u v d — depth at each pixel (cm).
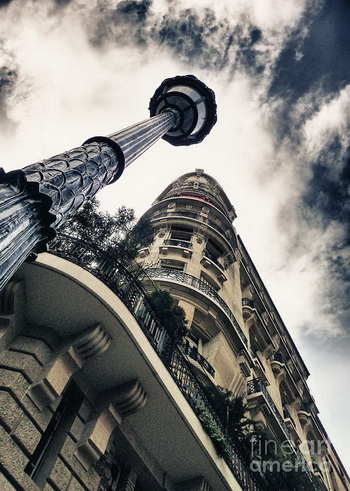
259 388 1788
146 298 913
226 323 1766
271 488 1046
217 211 2631
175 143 1122
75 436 696
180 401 802
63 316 762
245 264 3073
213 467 821
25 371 669
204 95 1112
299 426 2489
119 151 665
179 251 2067
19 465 580
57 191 440
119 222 1185
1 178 391
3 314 728
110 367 777
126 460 808
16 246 354
